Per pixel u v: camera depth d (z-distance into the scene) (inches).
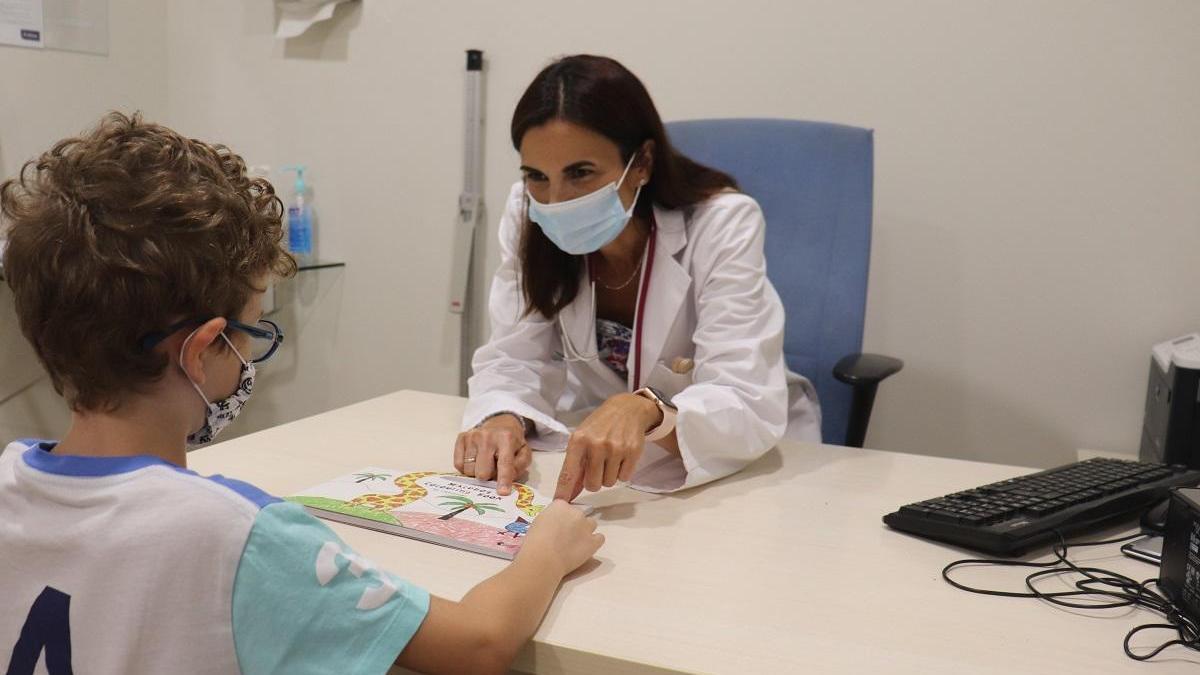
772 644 31.5
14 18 93.9
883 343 88.6
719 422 48.3
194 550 26.0
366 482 45.2
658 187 59.5
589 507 44.3
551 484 47.8
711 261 58.9
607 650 30.8
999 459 86.6
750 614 33.6
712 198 60.8
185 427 29.6
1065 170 80.8
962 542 40.2
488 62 98.0
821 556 39.2
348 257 108.3
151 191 27.4
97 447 28.7
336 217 108.1
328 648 27.1
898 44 83.7
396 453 51.3
